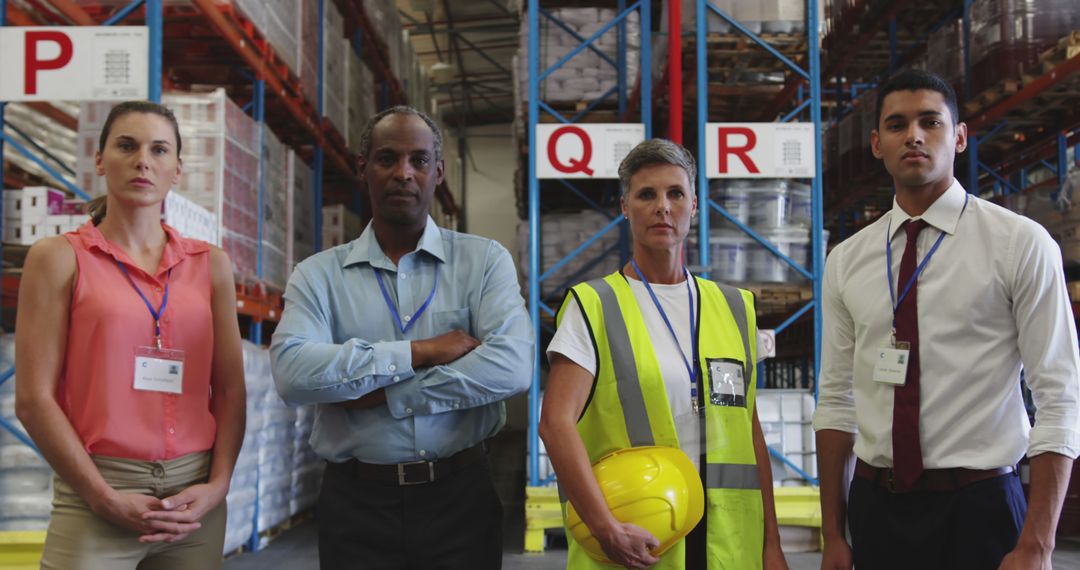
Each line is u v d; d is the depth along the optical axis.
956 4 7.18
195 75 6.47
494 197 18.41
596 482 1.82
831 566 2.17
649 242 2.03
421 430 2.05
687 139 7.42
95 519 1.98
